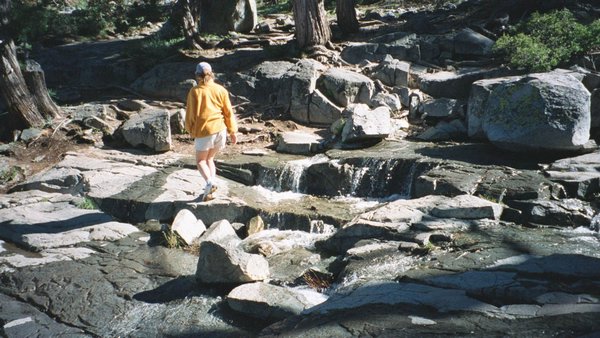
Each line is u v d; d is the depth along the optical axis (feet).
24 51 51.80
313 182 31.96
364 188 31.24
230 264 21.84
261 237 26.71
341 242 24.89
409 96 39.11
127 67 50.37
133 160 35.29
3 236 27.20
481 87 34.06
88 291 22.20
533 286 18.35
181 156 35.76
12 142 38.75
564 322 16.14
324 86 40.06
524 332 15.81
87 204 30.35
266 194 31.35
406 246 22.59
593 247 21.70
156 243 26.48
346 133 34.35
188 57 48.75
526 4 46.68
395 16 55.16
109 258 24.91
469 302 17.74
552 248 21.63
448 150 32.68
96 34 64.49
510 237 22.86
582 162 28.37
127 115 41.60
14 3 59.00
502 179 27.40
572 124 29.35
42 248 25.84
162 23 69.05
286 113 40.65
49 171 34.09
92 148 37.81
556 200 25.46
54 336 19.51
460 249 22.12
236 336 19.01
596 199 25.39
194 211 28.76
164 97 45.62
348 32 49.96
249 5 57.16
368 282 19.85
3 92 39.50
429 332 16.20
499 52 40.42
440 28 47.09
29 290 22.40
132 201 29.73
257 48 50.42
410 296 18.44
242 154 35.22
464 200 25.53
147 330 19.71
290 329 17.21
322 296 20.88
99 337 19.44
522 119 30.37
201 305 21.07
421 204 25.84
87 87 48.98
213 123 28.25
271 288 20.97
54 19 62.59
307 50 45.47
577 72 33.86
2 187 34.14
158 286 22.57
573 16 42.70
